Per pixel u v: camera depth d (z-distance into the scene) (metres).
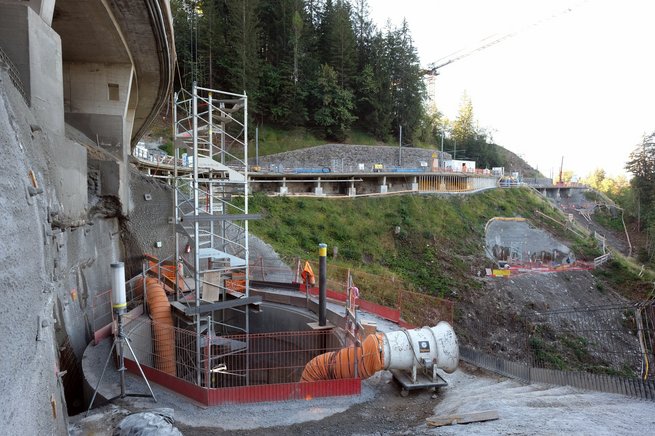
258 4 60.09
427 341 10.41
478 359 12.48
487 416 8.03
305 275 18.38
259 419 8.99
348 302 14.09
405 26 72.25
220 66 55.12
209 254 13.98
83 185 13.46
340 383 10.12
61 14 15.85
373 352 10.30
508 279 38.66
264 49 64.00
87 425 8.31
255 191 43.28
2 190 4.81
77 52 19.44
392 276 33.78
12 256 4.78
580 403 8.53
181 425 8.68
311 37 65.94
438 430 7.77
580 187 95.56
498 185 68.88
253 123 55.50
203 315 14.58
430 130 83.38
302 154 54.19
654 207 70.00
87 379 10.46
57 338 10.41
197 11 59.09
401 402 9.95
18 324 4.64
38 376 5.19
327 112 59.94
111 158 18.80
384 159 60.00
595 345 29.17
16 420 4.18
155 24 17.62
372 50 68.75
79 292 13.17
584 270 45.75
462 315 32.09
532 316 33.16
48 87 11.51
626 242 70.75
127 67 21.02
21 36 10.35
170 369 13.41
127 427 6.38
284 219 37.09
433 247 40.75
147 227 21.27
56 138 10.96
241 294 16.06
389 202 45.81
